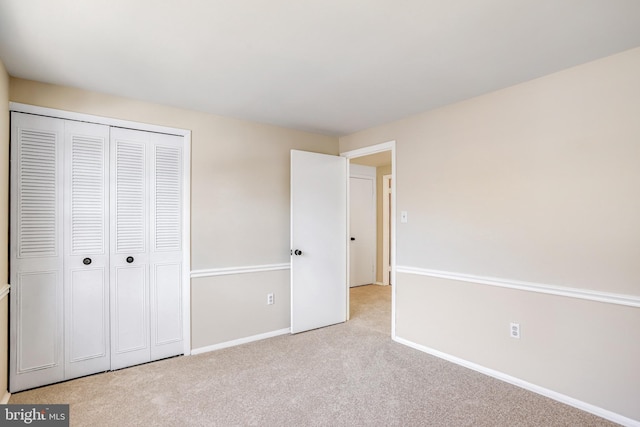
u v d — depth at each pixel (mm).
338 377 2627
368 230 6410
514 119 2537
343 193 4129
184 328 3062
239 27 1774
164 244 2986
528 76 2389
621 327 2029
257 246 3510
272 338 3529
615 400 2041
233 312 3328
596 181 2139
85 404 2225
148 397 2318
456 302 2900
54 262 2506
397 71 2316
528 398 2311
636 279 1981
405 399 2299
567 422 2031
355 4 1577
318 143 4031
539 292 2381
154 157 2945
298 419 2068
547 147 2357
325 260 3920
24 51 2008
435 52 2049
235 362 2910
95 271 2670
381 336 3586
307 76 2396
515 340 2504
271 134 3633
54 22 1711
